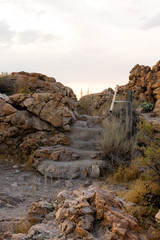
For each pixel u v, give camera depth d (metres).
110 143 7.49
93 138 9.07
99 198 3.25
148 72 13.79
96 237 2.75
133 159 7.14
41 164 7.18
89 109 14.27
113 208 3.17
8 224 3.63
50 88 12.18
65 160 7.53
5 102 8.66
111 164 7.09
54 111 8.98
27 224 3.60
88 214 3.05
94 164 7.01
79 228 2.84
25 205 4.82
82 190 3.90
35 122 8.72
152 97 12.94
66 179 6.66
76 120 10.49
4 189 5.68
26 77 11.67
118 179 6.35
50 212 3.65
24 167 7.41
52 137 8.57
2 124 8.38
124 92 14.38
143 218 3.82
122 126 8.49
